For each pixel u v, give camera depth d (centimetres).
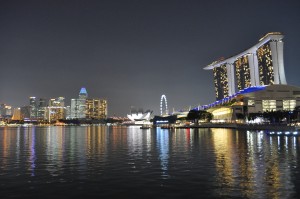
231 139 9625
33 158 5144
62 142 9538
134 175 3506
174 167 4031
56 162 4609
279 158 4800
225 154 5412
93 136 14012
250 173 3519
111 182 3155
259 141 8525
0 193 2752
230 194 2648
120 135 14800
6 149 6956
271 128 14750
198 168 3916
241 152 5719
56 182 3172
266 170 3703
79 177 3412
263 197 2550
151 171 3750
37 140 10838
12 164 4431
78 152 6112
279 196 2570
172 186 2958
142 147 7219
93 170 3856
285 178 3231
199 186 2939
